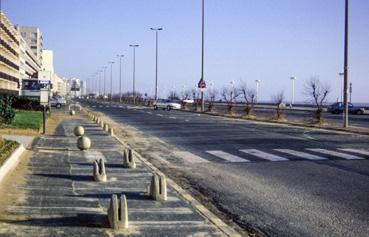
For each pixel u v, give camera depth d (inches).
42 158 579.2
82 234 271.0
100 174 442.0
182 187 438.6
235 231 290.2
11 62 4055.1
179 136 959.6
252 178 484.4
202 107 2213.3
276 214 341.7
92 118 1496.1
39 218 303.0
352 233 295.3
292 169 542.3
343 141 861.2
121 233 276.2
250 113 1800.0
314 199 388.8
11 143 637.9
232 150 726.5
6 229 276.2
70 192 387.2
